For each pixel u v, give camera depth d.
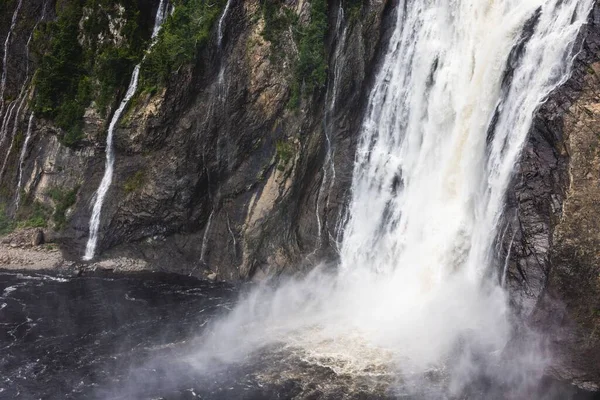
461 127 26.47
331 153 31.38
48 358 22.94
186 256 32.03
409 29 29.95
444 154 27.27
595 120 21.20
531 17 24.23
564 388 20.50
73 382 21.38
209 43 31.55
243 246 30.91
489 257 23.58
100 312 26.80
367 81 31.31
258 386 20.95
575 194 20.88
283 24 31.09
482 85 25.58
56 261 32.12
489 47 25.56
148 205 32.12
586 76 21.81
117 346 23.83
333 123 31.22
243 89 31.22
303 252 30.58
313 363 22.12
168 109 31.89
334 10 31.02
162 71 31.84
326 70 30.70
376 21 30.95
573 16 22.75
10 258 32.06
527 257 21.58
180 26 32.16
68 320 26.00
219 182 31.80
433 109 27.97
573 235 20.58
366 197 30.34
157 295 28.69
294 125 30.70
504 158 23.91
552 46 23.03
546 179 21.78
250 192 31.28
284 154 30.59
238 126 31.33
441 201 26.81
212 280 30.62
